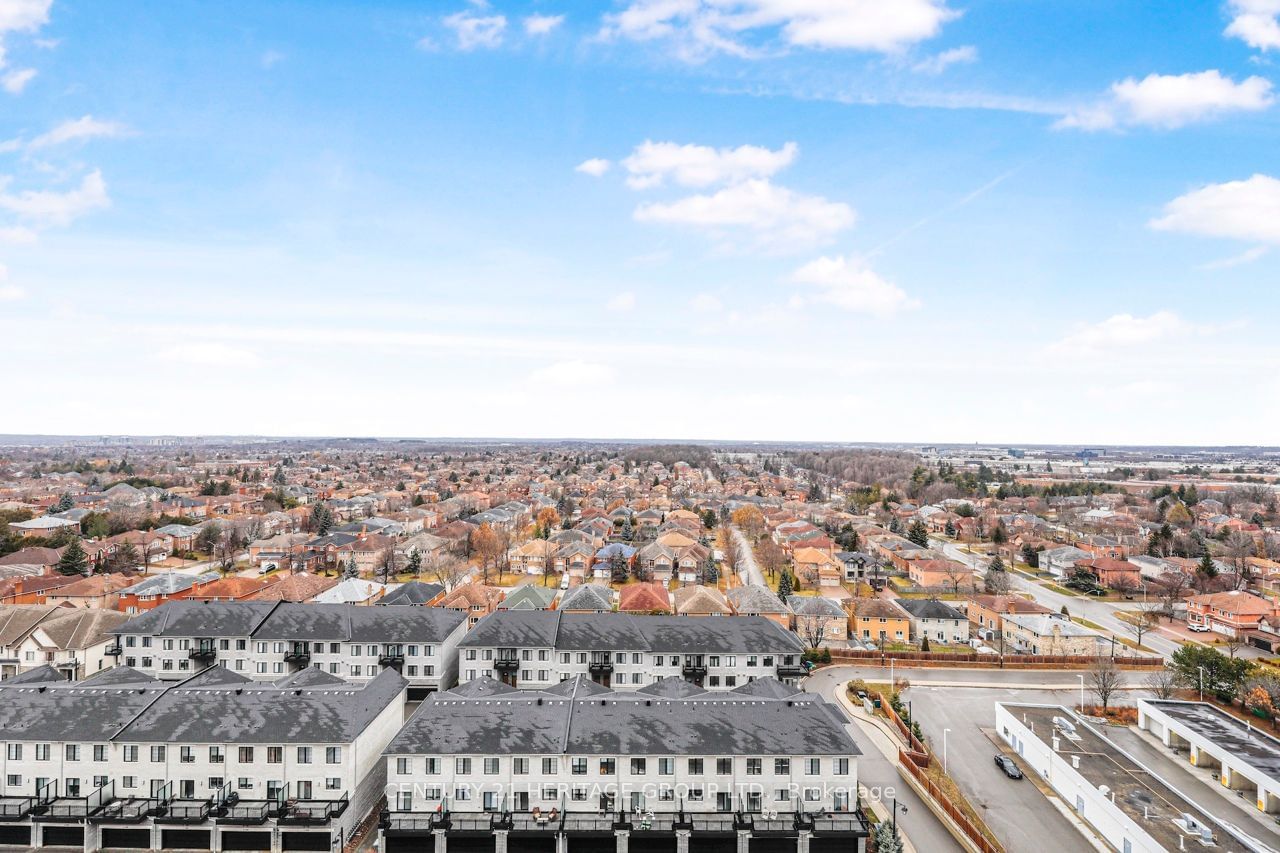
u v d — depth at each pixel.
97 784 62.91
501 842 60.53
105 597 129.50
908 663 115.25
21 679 77.81
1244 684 94.88
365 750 65.88
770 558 183.38
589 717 66.31
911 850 61.97
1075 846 62.88
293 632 95.50
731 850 61.56
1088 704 98.12
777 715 67.12
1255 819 66.50
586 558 180.62
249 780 62.78
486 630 95.44
